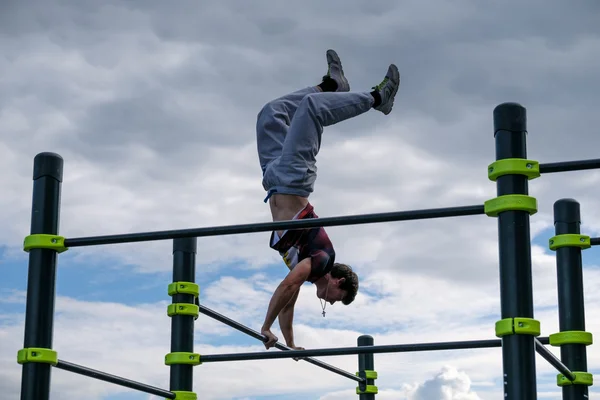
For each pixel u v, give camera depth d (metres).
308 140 4.88
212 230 4.11
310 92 5.28
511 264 3.69
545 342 5.26
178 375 5.57
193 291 5.73
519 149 3.83
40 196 4.46
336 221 3.92
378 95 5.11
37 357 4.21
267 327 4.78
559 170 3.77
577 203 5.42
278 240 4.95
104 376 4.67
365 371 7.14
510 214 3.73
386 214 3.86
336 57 5.37
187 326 5.69
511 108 3.87
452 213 3.81
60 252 4.44
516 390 3.58
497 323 3.68
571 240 5.27
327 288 5.16
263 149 5.16
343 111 4.97
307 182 4.91
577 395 5.03
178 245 5.83
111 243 4.30
